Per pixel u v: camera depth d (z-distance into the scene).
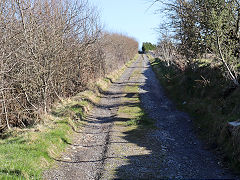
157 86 22.53
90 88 19.52
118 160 7.20
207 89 12.72
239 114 8.34
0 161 6.22
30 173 6.07
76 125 11.16
